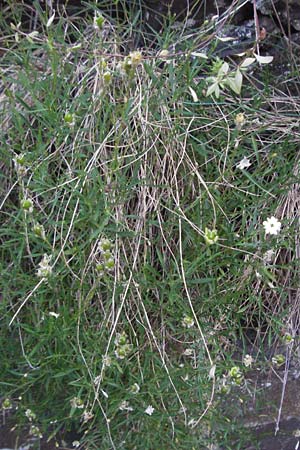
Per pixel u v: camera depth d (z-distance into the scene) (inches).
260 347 79.6
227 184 75.2
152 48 86.9
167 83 78.9
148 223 75.7
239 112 82.3
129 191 75.0
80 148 76.2
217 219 76.2
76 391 75.1
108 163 76.4
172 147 77.6
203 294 77.2
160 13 87.2
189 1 86.4
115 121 74.4
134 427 75.8
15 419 77.6
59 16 85.4
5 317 75.5
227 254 76.0
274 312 81.4
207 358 77.5
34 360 73.9
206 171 79.6
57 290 73.4
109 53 81.3
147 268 73.5
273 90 86.5
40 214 75.9
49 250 74.3
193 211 76.5
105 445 74.2
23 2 87.9
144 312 72.1
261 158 82.0
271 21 86.6
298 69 87.0
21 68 82.0
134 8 87.5
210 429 75.3
